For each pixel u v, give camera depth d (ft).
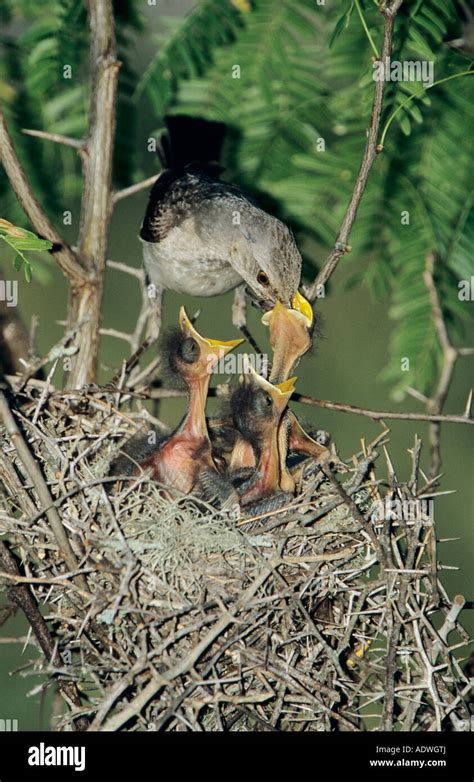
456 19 38.63
